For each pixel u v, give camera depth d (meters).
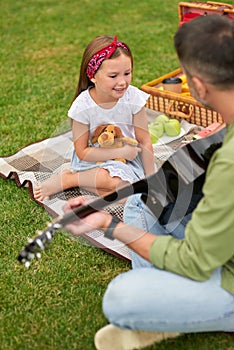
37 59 5.03
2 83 4.59
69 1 6.44
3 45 5.37
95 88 3.02
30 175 3.26
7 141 3.70
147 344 2.16
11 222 2.94
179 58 1.80
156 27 5.56
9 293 2.49
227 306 1.92
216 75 1.73
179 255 1.87
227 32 1.73
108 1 6.34
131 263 2.60
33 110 4.11
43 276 2.58
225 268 1.93
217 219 1.74
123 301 1.88
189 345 2.16
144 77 4.53
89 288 2.50
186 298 1.89
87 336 2.25
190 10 3.77
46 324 2.32
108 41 2.91
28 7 6.32
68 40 5.40
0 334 2.29
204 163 2.09
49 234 2.00
